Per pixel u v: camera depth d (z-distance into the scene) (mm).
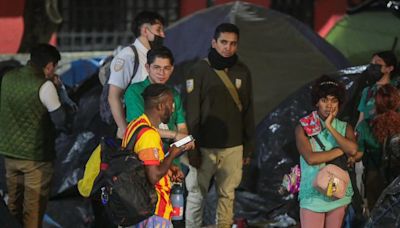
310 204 15617
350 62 25625
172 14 36031
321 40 23641
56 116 17578
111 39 35688
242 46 22500
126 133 14336
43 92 17469
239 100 18047
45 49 17656
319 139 15641
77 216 19453
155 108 14336
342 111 20375
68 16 35000
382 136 16469
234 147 18078
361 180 18219
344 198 15602
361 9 30391
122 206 13789
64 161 20172
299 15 37469
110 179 13836
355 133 16938
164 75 16125
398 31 27844
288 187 16938
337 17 37406
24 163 17781
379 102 16609
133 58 17031
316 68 22719
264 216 20156
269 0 36688
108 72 18266
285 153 20484
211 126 17922
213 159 18047
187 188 18453
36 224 18031
